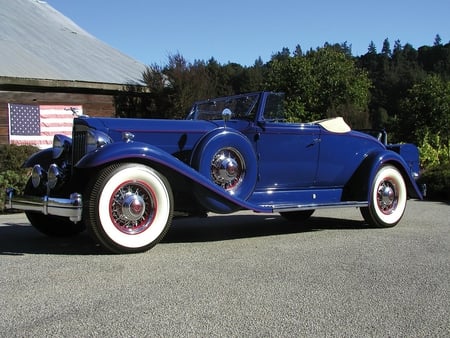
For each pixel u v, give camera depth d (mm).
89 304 3504
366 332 3098
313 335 3035
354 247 5535
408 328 3174
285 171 6391
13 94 12812
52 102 13422
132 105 14938
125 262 4645
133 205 4871
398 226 7113
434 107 22922
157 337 2961
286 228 6918
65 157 6051
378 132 7754
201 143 5602
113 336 2967
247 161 5848
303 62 26250
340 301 3656
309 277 4262
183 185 5426
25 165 6262
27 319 3223
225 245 5562
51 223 6082
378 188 6906
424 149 14938
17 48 14375
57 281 4035
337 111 20797
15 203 5273
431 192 11281
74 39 17703
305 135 6500
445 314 3430
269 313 3387
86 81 13734
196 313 3359
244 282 4078
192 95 14703
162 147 5586
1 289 3824
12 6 18016
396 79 77875
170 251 5172
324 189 6836
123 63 17281
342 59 27266
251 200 6121
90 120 5375
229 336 2994
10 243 5684
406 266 4684
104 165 4859
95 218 4746
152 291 3803
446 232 6578
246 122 6074
